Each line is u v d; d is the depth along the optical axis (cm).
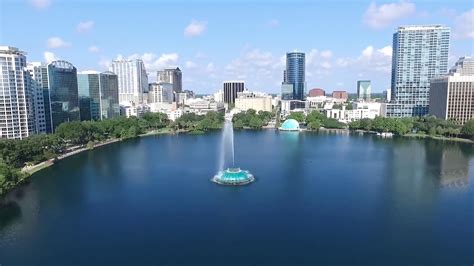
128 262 11606
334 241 12950
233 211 16112
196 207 16738
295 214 15650
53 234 13888
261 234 13612
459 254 11944
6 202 17938
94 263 11588
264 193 18838
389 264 11331
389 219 14975
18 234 13962
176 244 12862
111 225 14675
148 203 17412
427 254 11969
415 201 17300
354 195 18350
